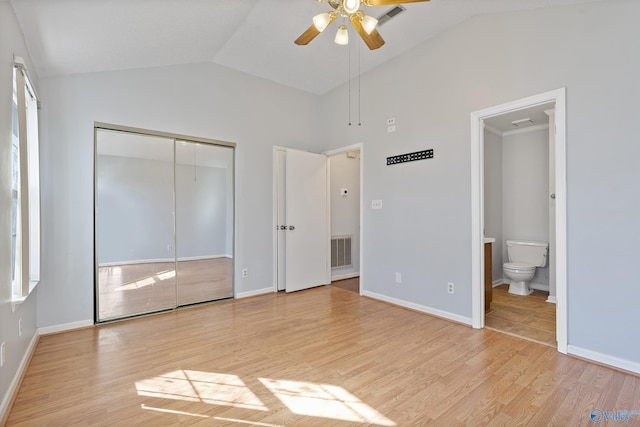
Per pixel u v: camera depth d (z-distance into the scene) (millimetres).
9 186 1857
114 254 3275
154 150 3529
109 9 2211
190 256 3791
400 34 3285
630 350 2105
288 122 4574
